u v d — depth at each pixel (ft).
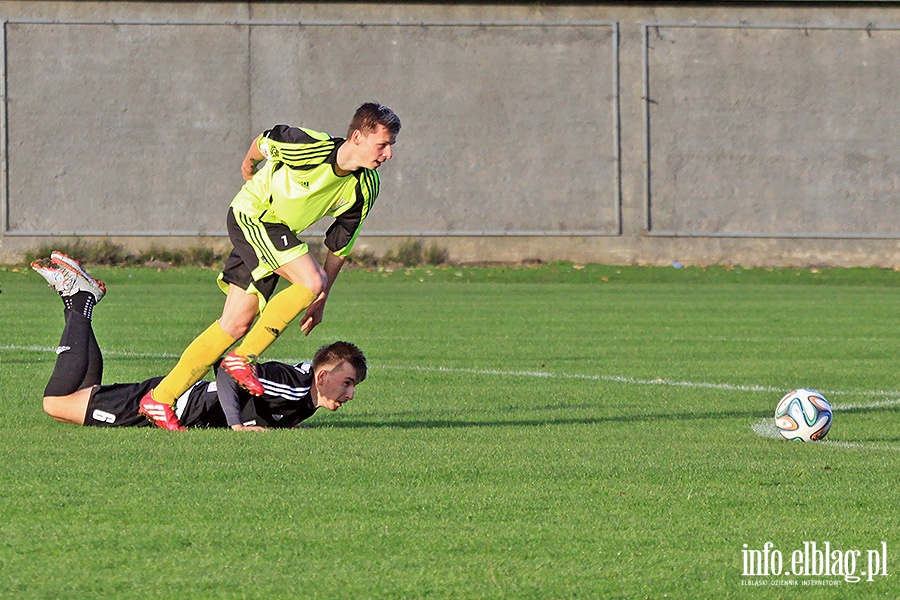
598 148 338.75
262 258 71.31
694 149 341.00
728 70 340.18
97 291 75.72
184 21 326.44
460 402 97.96
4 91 322.55
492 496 54.34
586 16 335.88
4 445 65.21
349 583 40.83
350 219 74.13
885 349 153.38
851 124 343.67
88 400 72.84
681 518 51.11
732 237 343.05
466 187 336.49
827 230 345.10
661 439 76.54
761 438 78.64
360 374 75.61
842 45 342.03
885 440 79.61
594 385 112.98
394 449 66.74
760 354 146.00
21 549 43.93
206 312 191.31
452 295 245.65
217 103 329.31
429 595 39.83
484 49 334.44
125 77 326.44
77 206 327.06
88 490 53.11
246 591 39.75
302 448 65.67
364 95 332.39
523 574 42.34
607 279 310.45
